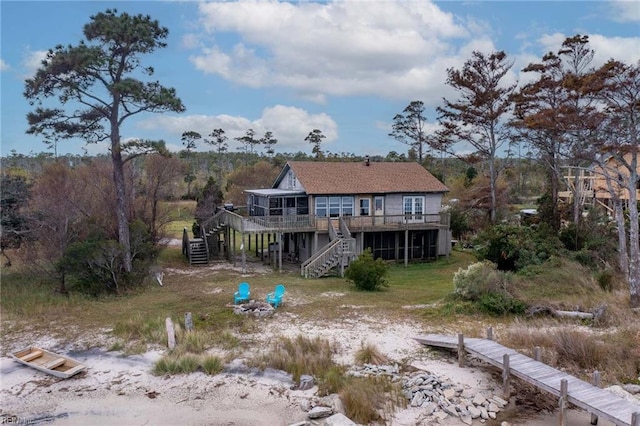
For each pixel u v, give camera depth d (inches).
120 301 756.0
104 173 1176.8
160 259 1165.7
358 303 733.3
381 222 1138.7
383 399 422.3
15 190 1032.8
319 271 974.4
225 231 1222.9
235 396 437.4
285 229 1043.9
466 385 454.0
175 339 555.8
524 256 883.4
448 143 1428.4
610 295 725.3
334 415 383.6
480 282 706.8
